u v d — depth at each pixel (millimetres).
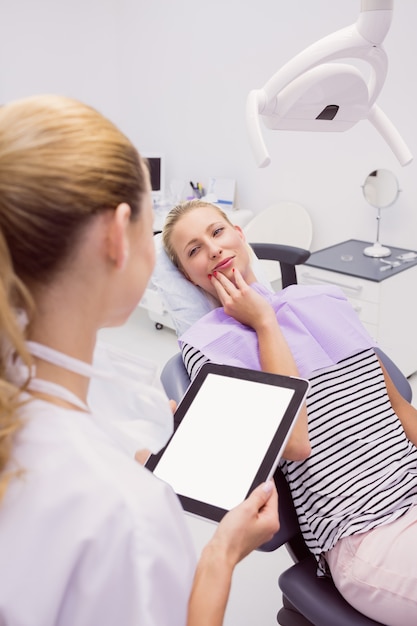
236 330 1285
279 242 3338
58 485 532
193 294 1492
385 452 1262
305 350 1280
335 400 1269
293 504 1277
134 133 4246
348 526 1163
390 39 2654
